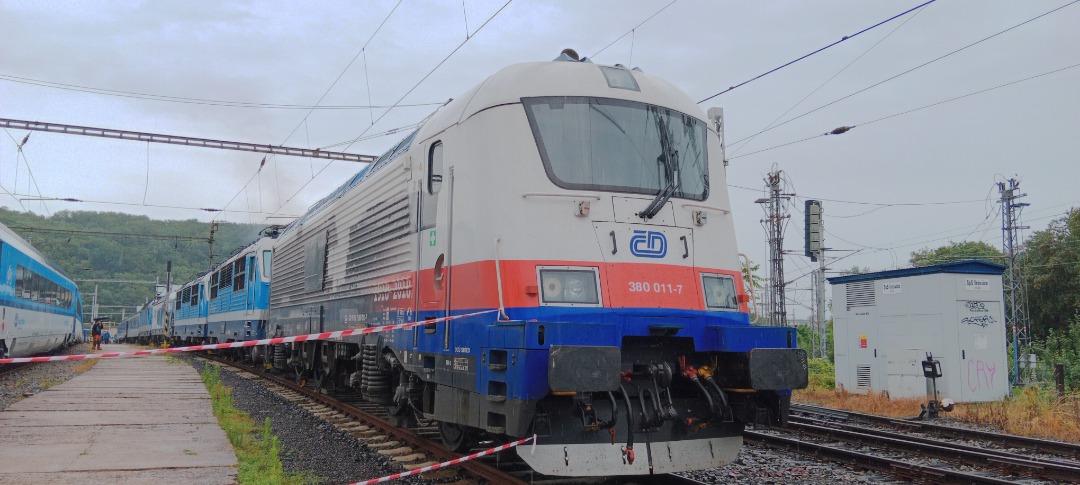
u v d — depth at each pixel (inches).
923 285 626.5
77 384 645.9
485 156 274.7
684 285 274.8
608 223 267.9
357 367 437.4
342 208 464.8
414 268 327.6
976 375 613.9
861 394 681.6
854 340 695.1
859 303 692.1
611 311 257.1
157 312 1987.0
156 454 314.7
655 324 261.4
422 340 312.5
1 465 286.8
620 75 296.0
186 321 1406.3
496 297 258.1
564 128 274.7
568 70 288.7
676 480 288.7
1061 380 633.6
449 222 294.2
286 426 433.7
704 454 271.1
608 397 251.1
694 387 283.4
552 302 252.4
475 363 264.8
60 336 1091.9
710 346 270.4
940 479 309.3
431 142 321.1
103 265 2564.0
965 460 362.0
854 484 310.2
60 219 2549.2
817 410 581.9
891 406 602.2
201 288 1256.2
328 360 504.4
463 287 278.2
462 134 292.0
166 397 542.9
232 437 351.3
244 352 949.2
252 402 548.1
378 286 376.2
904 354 637.3
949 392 602.2
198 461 302.5
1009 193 1070.4
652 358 274.4
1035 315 1254.9
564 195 265.1
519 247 258.1
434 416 300.0
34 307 843.4
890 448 402.0
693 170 296.2
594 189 269.6
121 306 3467.0
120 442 342.3
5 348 714.8
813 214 1084.5
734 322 285.0
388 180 374.9
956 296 616.4
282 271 665.0
